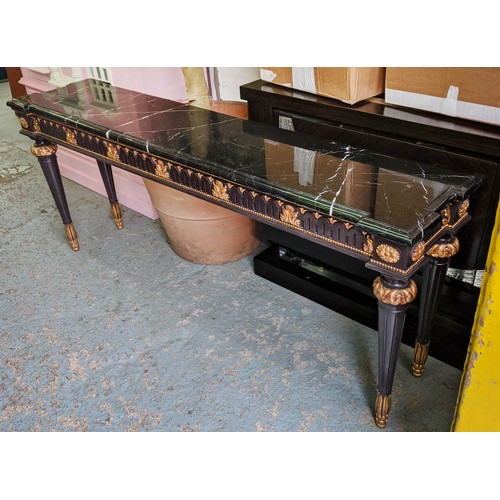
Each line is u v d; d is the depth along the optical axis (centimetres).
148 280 270
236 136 215
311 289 246
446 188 169
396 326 164
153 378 215
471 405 155
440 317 207
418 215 155
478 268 205
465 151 187
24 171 389
